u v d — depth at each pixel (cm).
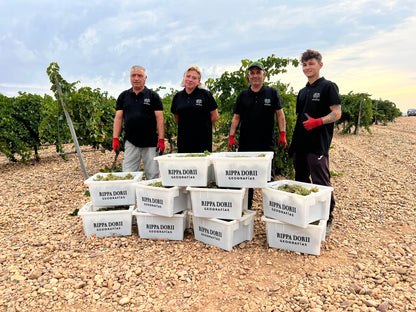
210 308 255
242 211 383
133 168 509
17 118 977
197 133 454
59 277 304
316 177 394
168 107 954
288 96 658
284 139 455
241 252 350
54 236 406
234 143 466
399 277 298
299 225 326
